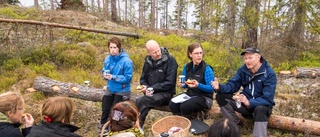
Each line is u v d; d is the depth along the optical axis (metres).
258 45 9.57
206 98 4.34
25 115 2.90
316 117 4.64
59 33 11.20
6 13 13.02
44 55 8.70
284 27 9.43
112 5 18.56
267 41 9.74
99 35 11.71
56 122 2.31
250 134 4.24
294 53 9.31
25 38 9.33
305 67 7.72
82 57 8.82
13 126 2.51
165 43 11.52
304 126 4.01
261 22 8.25
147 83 4.62
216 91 4.19
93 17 15.48
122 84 4.35
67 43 10.07
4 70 7.57
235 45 8.45
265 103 3.80
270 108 3.92
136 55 9.29
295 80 7.31
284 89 6.53
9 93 2.63
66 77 7.55
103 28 13.51
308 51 9.56
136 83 7.43
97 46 10.52
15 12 13.73
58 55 8.76
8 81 6.89
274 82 3.84
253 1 8.34
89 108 5.52
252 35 9.25
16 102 2.56
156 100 4.34
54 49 9.01
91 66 8.68
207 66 4.30
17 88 6.67
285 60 9.10
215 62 8.17
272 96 3.83
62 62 8.74
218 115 4.59
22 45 8.57
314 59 9.20
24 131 2.81
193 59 4.29
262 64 3.93
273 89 3.83
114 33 11.06
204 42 10.84
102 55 9.59
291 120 4.11
